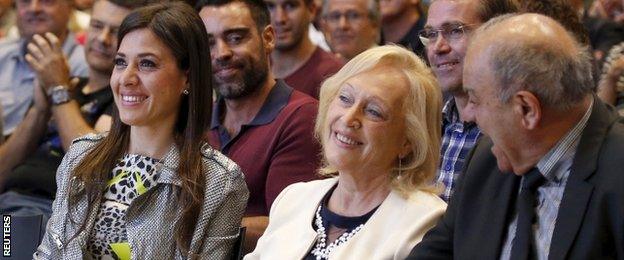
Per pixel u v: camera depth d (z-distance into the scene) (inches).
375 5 285.4
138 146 179.5
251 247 201.3
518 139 139.3
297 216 173.9
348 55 287.3
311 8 267.3
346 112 164.6
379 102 163.6
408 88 165.9
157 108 175.8
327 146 167.6
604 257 136.0
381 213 164.7
